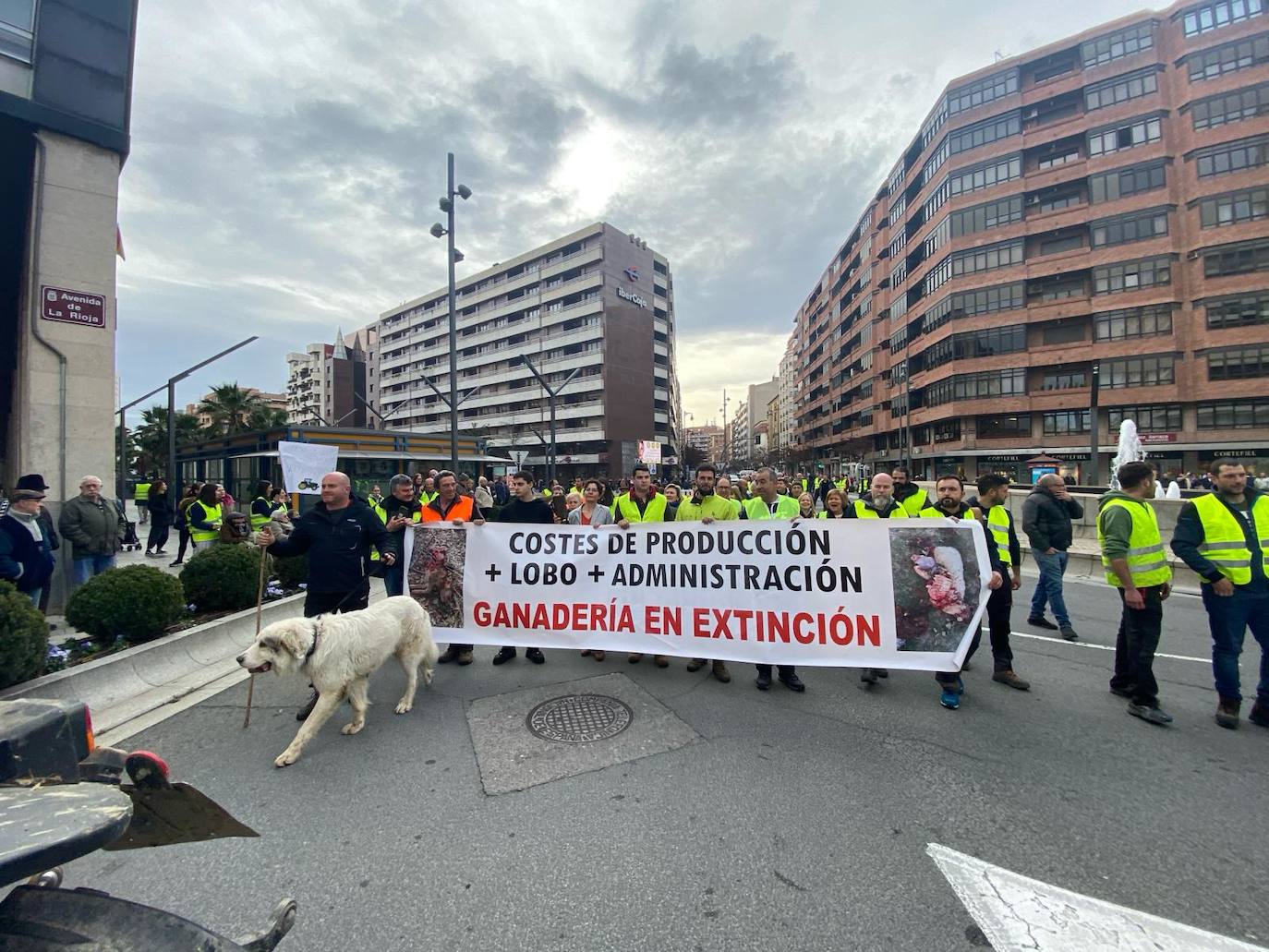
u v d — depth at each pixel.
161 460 40.34
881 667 4.30
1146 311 33.69
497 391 72.25
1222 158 31.91
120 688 4.34
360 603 4.55
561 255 65.69
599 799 2.89
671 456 70.00
